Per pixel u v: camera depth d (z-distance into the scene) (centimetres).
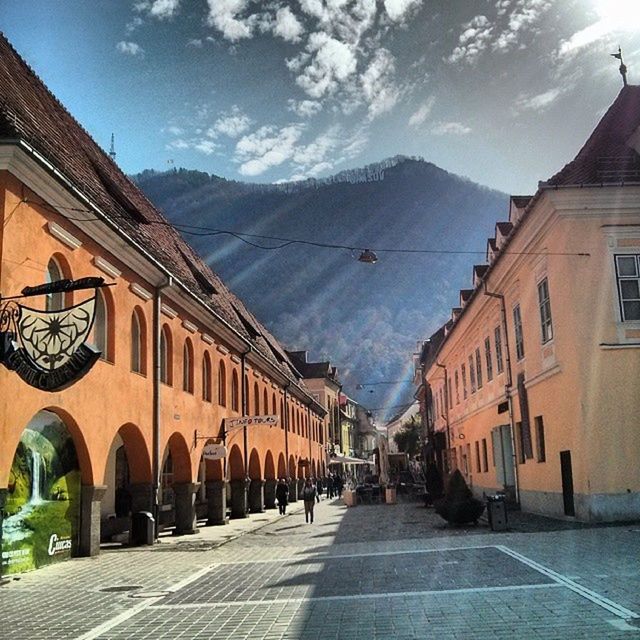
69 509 1480
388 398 13875
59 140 1703
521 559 1154
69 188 1352
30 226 1280
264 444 3484
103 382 1584
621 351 1753
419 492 4112
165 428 2006
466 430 3697
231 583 1110
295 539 1891
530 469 2242
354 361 14475
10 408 1187
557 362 1895
